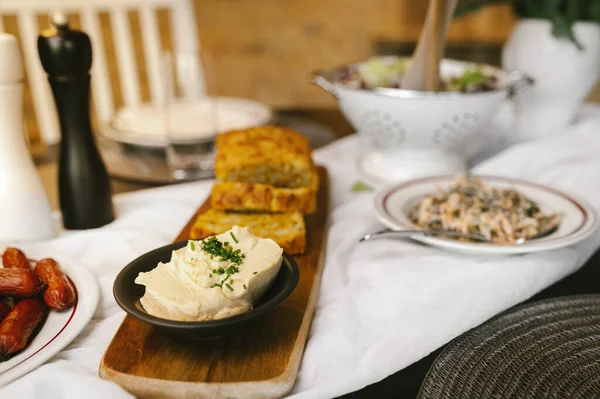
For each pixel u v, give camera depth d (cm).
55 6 128
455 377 45
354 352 49
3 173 62
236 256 48
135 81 141
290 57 231
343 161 92
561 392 44
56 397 44
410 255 61
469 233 61
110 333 50
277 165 69
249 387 44
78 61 62
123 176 84
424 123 78
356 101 80
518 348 48
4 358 45
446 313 52
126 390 44
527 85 82
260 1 223
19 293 50
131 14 210
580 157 85
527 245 56
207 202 74
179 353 46
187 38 145
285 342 48
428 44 78
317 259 61
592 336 49
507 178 73
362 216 71
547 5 90
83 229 68
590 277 61
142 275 48
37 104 130
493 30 209
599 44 90
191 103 108
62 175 67
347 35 223
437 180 72
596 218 61
